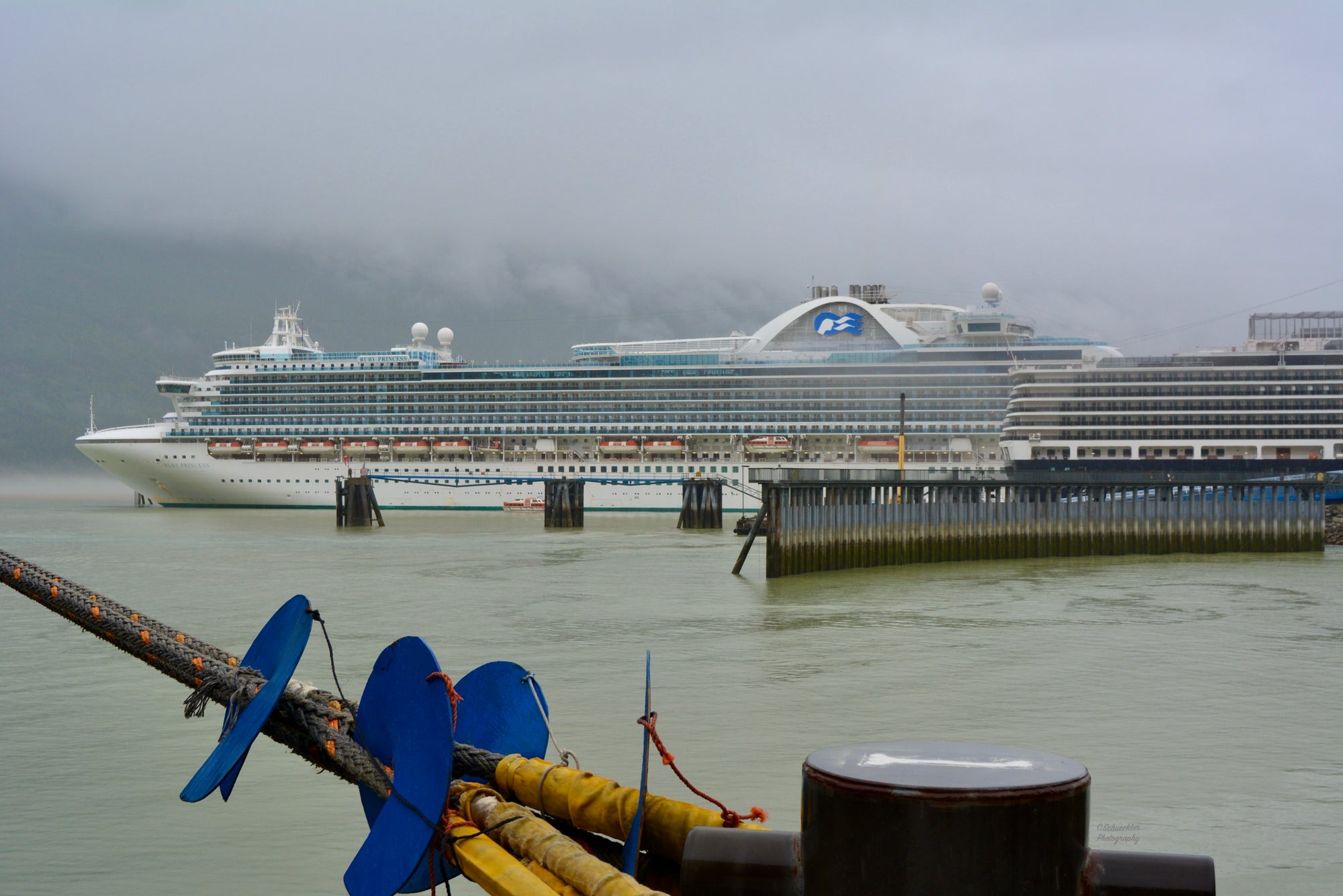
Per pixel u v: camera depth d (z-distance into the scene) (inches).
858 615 1791.3
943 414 5073.8
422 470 5492.1
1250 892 676.1
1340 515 3474.4
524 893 312.2
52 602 466.3
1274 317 4601.4
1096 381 4562.0
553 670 1332.4
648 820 344.8
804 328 5428.2
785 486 2351.1
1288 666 1338.6
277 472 5605.3
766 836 218.5
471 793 373.1
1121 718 1080.8
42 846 757.3
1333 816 804.0
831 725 1055.0
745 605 1927.9
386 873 359.9
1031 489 2935.5
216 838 773.9
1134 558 2950.3
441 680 364.8
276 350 5812.0
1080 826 187.0
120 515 5561.0
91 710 1136.2
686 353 5383.9
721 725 1055.0
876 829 182.7
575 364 5556.1
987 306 5187.0
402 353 5644.7
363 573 2486.5
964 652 1435.8
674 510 5310.0
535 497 5413.4
